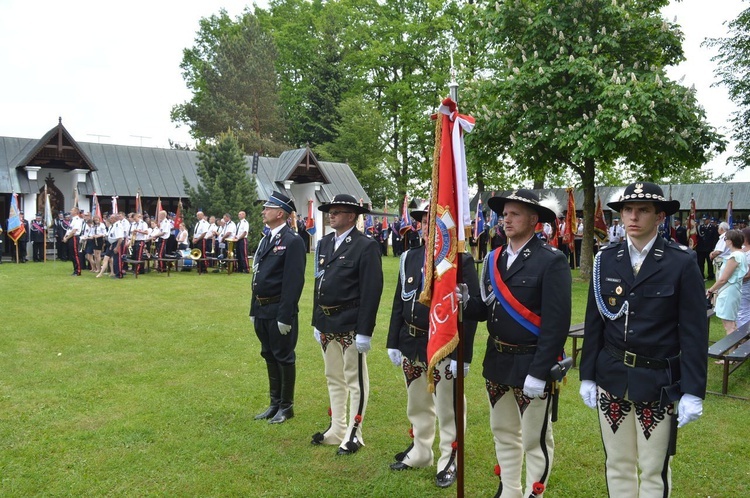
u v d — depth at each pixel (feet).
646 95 41.75
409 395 14.51
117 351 25.81
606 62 47.03
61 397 19.49
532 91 48.14
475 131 50.83
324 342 16.02
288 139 147.84
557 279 11.35
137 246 56.65
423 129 113.39
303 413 18.35
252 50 139.95
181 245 61.05
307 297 42.42
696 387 9.47
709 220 66.18
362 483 13.70
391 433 16.84
